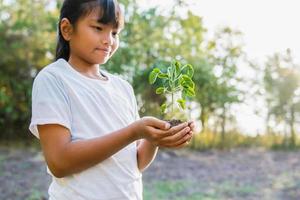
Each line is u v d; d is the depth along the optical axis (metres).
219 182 7.55
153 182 7.34
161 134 1.59
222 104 10.66
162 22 10.43
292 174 8.20
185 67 2.00
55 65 1.78
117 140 1.60
